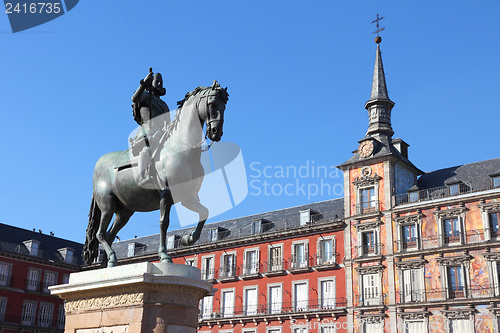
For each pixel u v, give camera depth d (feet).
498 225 110.83
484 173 123.24
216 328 143.74
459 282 112.16
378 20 154.81
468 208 114.83
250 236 146.20
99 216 27.09
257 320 137.28
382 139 135.13
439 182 129.70
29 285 158.40
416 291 116.16
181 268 22.79
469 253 112.16
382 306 118.32
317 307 129.39
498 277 107.65
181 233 172.14
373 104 141.69
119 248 189.26
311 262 134.72
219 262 151.23
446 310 110.73
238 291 144.46
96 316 22.95
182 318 22.09
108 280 22.52
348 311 123.03
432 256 115.96
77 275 24.23
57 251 177.17
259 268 143.23
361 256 125.08
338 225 131.64
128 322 21.79
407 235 121.39
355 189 131.44
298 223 146.10
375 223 125.49
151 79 24.94
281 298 136.56
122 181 25.17
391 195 125.08
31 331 155.53
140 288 21.86
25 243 167.73
